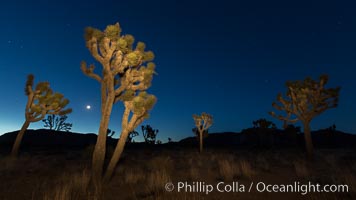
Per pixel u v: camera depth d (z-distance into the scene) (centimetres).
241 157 1814
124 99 759
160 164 1095
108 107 771
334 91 1451
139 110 745
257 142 3412
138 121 793
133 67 804
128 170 1038
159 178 728
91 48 738
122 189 695
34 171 976
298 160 1446
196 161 1497
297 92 1548
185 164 1341
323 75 1479
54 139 5497
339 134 5609
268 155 2005
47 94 1499
